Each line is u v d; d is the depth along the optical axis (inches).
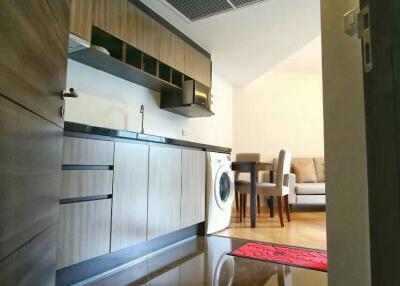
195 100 128.3
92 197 66.9
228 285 67.8
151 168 87.0
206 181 122.8
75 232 61.9
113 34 89.4
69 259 60.2
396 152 18.9
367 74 22.6
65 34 41.3
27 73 27.4
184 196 104.9
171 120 142.9
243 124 212.4
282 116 216.7
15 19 24.3
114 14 90.1
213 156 126.0
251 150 211.0
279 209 140.1
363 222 26.0
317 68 209.2
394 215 19.0
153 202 87.3
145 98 125.0
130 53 105.1
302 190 179.3
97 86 101.7
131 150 79.2
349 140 28.4
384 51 20.3
